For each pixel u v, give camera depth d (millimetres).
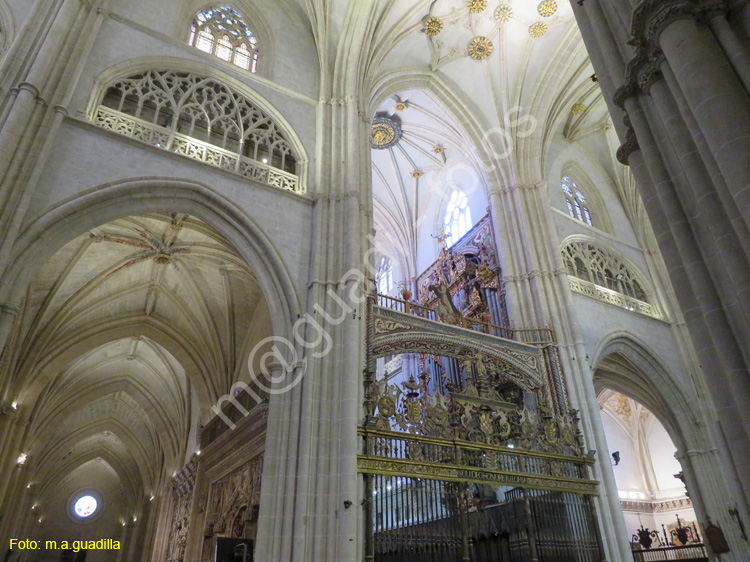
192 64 17016
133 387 33656
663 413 24906
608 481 17219
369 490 12898
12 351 21766
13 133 11633
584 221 27031
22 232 11766
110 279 23219
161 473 35125
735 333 7023
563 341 19703
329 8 20328
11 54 12648
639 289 26375
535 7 22703
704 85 6891
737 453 6914
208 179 15297
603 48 9758
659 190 8328
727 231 6898
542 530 15008
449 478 14266
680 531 25516
